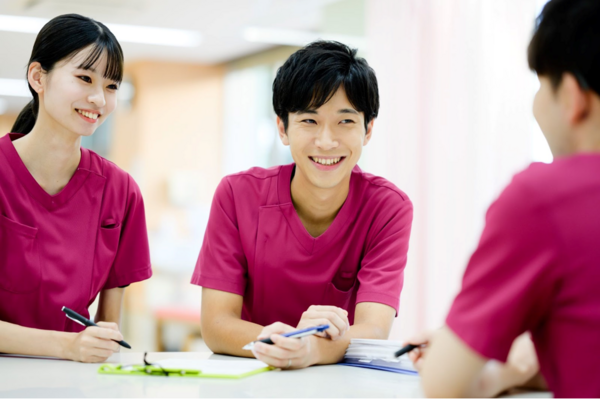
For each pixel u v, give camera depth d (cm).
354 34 429
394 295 139
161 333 513
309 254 146
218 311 141
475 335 70
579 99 71
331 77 130
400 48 346
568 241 67
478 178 296
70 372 107
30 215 138
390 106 351
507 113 281
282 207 147
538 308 70
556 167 71
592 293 67
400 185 342
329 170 136
